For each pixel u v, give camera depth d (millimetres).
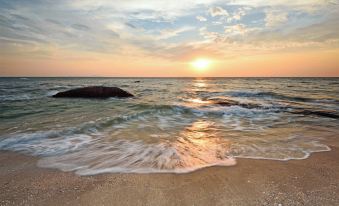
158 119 8438
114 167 3797
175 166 3828
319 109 10859
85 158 4223
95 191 2988
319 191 2984
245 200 2764
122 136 5844
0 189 3035
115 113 9133
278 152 4582
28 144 5043
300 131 6578
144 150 4680
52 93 19703
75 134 5949
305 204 2676
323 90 25469
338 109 10867
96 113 9211
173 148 4809
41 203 2715
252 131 6570
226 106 11969
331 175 3484
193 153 4496
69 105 11914
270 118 8852
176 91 25062
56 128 6430
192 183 3209
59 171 3637
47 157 4277
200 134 6160
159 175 3477
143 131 6461
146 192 2959
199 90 26688
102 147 4887
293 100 15242
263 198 2809
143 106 11203
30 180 3309
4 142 5141
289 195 2881
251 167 3789
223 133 6309
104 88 16969
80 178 3381
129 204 2680
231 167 3789
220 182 3240
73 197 2842
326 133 6309
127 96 17234
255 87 34125
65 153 4500
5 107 10969
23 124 7020
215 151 4633
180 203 2705
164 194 2910
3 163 3959
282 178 3371
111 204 2680
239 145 5066
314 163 3986
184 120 8312
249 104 12391
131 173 3555
